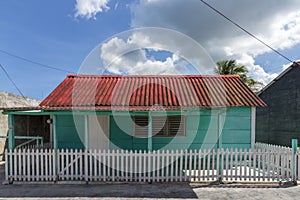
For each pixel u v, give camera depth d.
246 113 10.14
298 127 13.12
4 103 12.15
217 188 6.49
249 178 7.02
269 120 15.80
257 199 5.68
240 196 5.89
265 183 6.91
